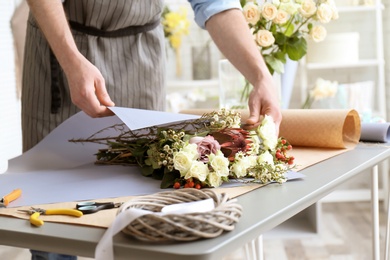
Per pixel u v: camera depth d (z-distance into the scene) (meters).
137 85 2.13
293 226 3.76
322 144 1.94
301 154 1.86
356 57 5.12
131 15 2.06
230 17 2.03
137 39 2.13
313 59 5.11
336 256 3.98
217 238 1.04
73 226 1.16
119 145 1.71
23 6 4.65
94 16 2.02
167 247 1.00
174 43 5.45
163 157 1.47
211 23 2.05
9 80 5.09
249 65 1.92
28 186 1.49
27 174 1.64
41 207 1.29
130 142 1.72
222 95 2.57
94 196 1.37
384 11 5.53
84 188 1.45
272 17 2.42
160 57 2.18
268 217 1.16
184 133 1.56
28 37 2.14
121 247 1.02
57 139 1.85
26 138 2.15
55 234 1.11
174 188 1.43
